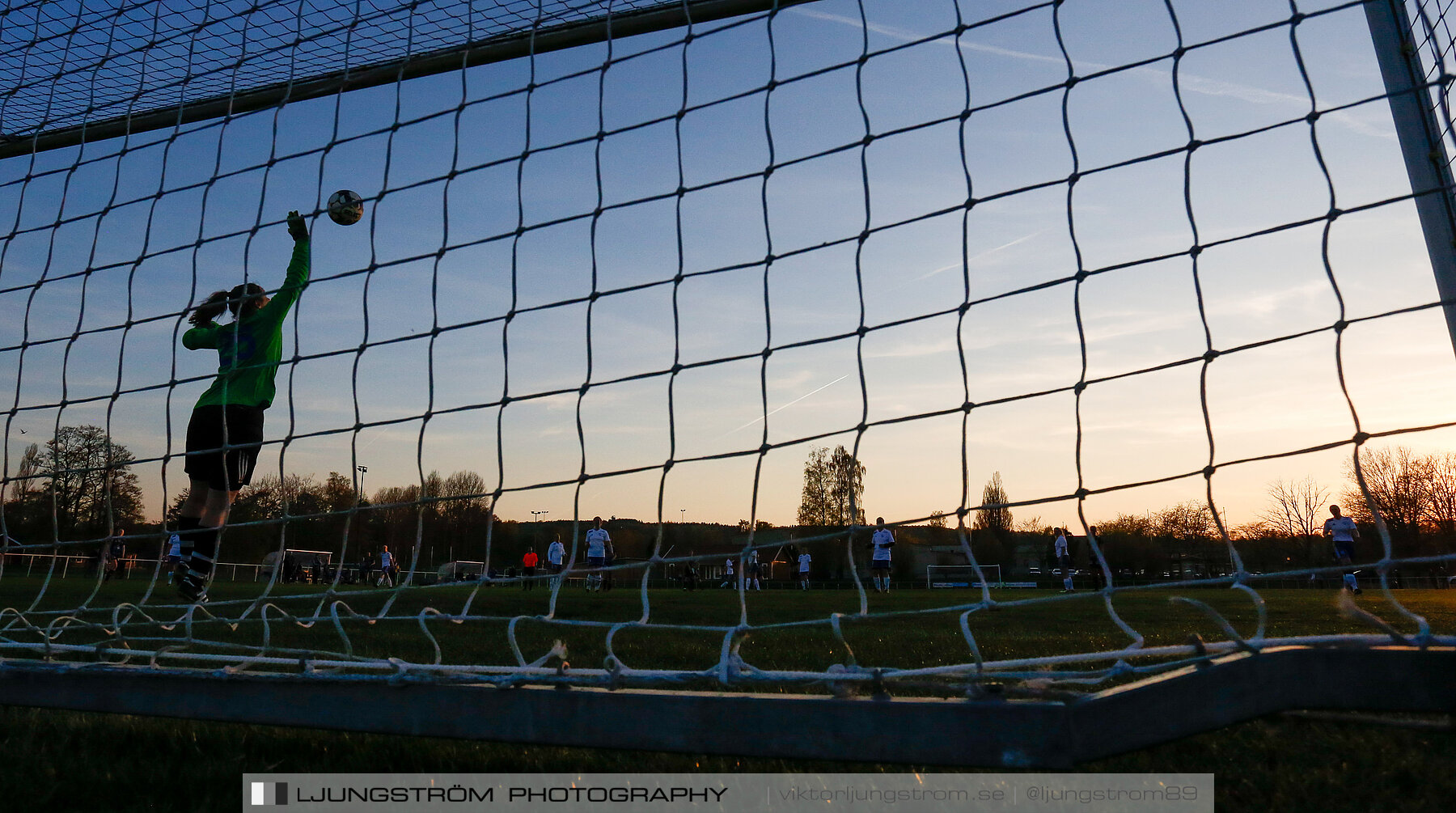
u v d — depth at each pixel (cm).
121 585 1400
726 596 1636
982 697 178
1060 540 1883
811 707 182
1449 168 292
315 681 226
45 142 429
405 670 219
